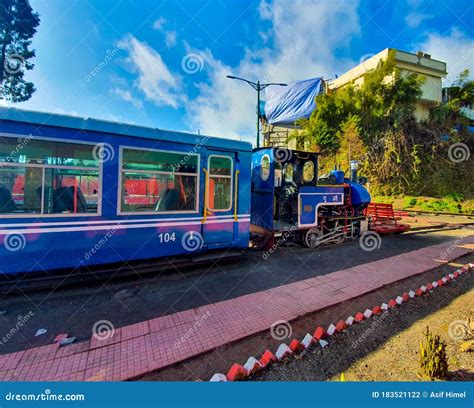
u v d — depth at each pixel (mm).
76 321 3371
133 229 4543
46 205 3914
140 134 4539
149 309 3729
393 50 20891
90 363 2520
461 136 23016
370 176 21844
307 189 7227
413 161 21172
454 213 16828
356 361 2615
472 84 23094
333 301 4004
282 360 2590
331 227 8227
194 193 5180
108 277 4555
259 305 3830
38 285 4051
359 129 21359
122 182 4430
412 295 4266
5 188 3688
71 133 3992
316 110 23141
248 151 5875
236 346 2887
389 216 10820
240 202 5789
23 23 11125
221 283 4742
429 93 22891
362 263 6145
